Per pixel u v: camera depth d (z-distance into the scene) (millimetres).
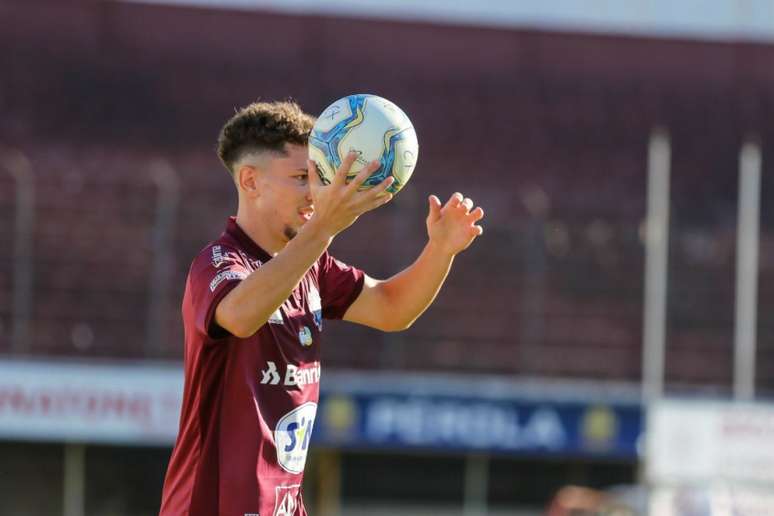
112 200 64312
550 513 50281
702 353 63281
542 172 73312
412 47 81250
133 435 47438
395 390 49062
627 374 61844
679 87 81750
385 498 51906
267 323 13250
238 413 13047
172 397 47750
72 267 61562
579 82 81188
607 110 79000
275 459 13156
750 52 82688
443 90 79125
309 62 80125
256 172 13438
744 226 56344
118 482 50094
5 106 73312
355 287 14898
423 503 52125
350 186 12172
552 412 49812
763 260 67438
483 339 61656
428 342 61188
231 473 12953
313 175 12914
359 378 49844
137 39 79562
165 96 76000
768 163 76875
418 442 48969
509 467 52531
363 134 12766
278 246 13742
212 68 78562
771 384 62312
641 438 49656
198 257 13273
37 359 51250
